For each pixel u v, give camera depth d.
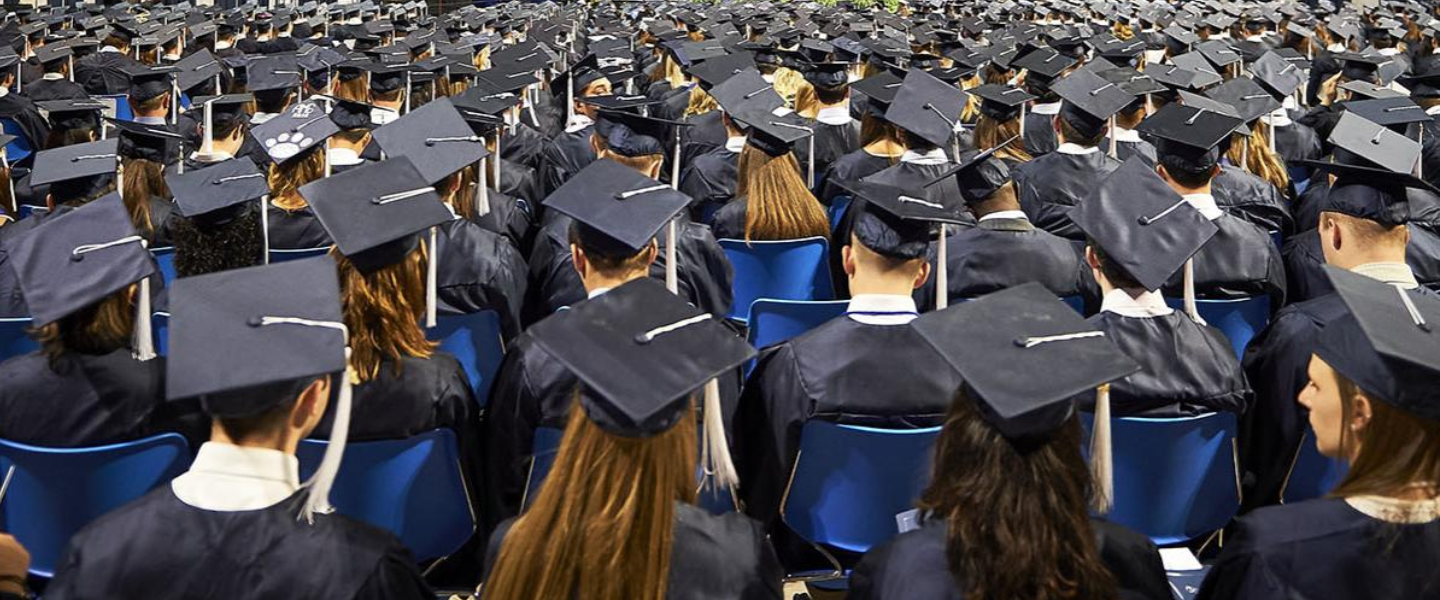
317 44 13.93
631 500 1.81
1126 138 6.68
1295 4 17.23
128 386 2.61
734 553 1.96
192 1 19.97
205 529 1.86
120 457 2.58
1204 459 3.00
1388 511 1.86
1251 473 3.42
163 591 1.83
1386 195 3.55
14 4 16.36
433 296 3.45
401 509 2.83
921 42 13.00
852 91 10.18
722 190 6.41
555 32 14.56
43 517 2.64
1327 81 10.09
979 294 4.14
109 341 2.61
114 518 1.88
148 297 2.70
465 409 2.88
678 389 1.92
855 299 2.97
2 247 4.01
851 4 18.86
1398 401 1.90
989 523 1.80
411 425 2.75
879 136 6.17
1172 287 4.12
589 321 2.15
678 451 1.89
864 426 2.85
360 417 2.71
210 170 3.92
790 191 4.63
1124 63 10.59
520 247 5.30
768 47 9.98
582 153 7.25
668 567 1.86
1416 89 8.39
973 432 1.88
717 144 8.09
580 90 8.27
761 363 3.01
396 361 2.75
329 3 19.73
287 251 4.54
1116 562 2.00
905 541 1.95
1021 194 5.74
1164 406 2.95
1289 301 4.71
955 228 4.63
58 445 2.57
